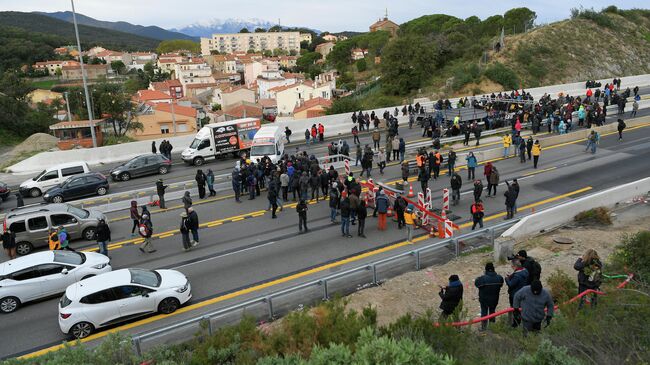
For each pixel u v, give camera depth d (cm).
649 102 4247
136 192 2430
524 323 864
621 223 1794
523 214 1947
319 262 1596
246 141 3291
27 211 1853
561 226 1778
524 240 1662
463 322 896
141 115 6600
